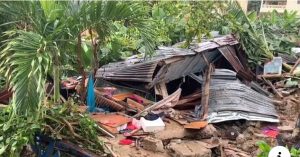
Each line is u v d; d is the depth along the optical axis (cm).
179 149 695
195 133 771
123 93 945
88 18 687
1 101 754
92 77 848
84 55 850
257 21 1482
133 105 881
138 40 1193
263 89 1076
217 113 862
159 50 1026
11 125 536
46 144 584
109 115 805
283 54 1315
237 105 890
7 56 534
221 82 1002
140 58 1034
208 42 1068
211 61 1075
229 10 1211
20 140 514
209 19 1052
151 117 781
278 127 858
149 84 923
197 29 951
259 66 1195
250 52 1181
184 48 1012
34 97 496
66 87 904
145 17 773
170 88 1022
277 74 1158
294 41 1449
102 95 874
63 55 660
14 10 684
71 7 695
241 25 1170
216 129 824
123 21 747
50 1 671
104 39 769
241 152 745
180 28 1300
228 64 1115
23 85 491
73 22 665
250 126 852
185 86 1028
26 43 525
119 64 1033
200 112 873
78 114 611
